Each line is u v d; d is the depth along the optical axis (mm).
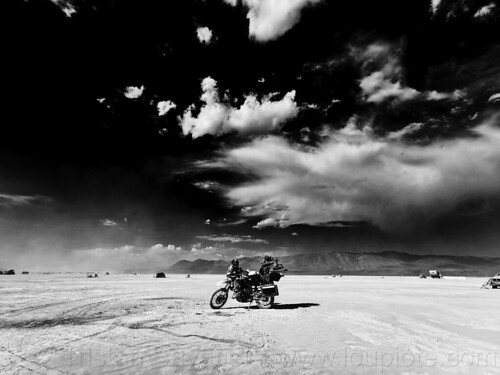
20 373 4695
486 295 18938
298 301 14422
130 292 18203
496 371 5133
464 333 7809
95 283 27703
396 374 4910
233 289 12039
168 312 10664
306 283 34312
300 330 7910
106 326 8172
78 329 7797
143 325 8328
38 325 8305
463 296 17969
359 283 35062
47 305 12070
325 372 4902
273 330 7844
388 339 7117
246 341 6711
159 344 6352
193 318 9477
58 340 6641
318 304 13242
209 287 23438
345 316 10039
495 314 10773
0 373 4680
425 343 6809
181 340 6711
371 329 8156
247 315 10141
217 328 8000
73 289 19734
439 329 8250
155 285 25750
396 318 9781
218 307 11773
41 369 4852
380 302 14125
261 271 12352
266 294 11875
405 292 20500
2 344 6285
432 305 13195
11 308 11227
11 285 22594
